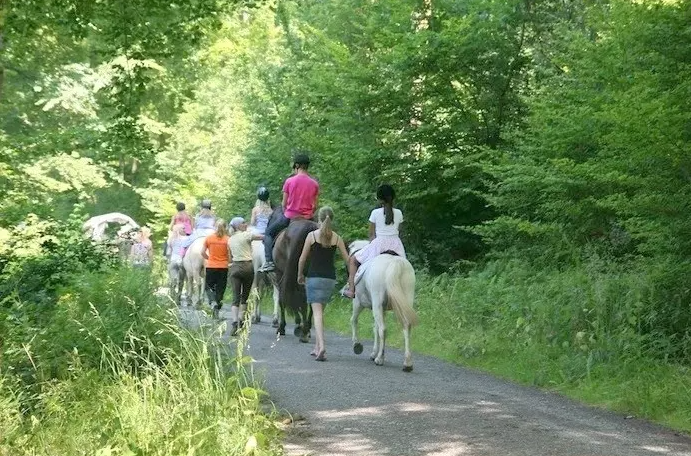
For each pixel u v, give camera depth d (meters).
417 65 22.16
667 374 11.94
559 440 9.34
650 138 12.70
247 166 30.86
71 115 25.33
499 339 15.35
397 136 22.75
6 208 14.23
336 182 24.39
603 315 14.05
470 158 20.64
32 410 9.09
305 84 27.06
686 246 13.17
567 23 18.66
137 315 11.21
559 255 17.84
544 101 18.05
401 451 8.84
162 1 15.25
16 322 10.66
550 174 17.41
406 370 13.79
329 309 22.41
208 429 7.65
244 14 36.31
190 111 41.22
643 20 15.12
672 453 8.96
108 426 7.87
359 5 26.47
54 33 17.73
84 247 14.09
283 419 10.19
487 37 22.11
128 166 45.97
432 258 23.38
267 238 18.09
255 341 17.52
